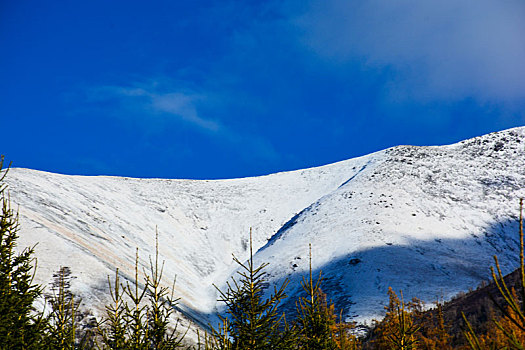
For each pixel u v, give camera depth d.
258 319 11.24
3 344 10.70
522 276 3.17
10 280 12.74
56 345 10.90
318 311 13.77
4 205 13.77
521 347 3.34
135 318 10.81
